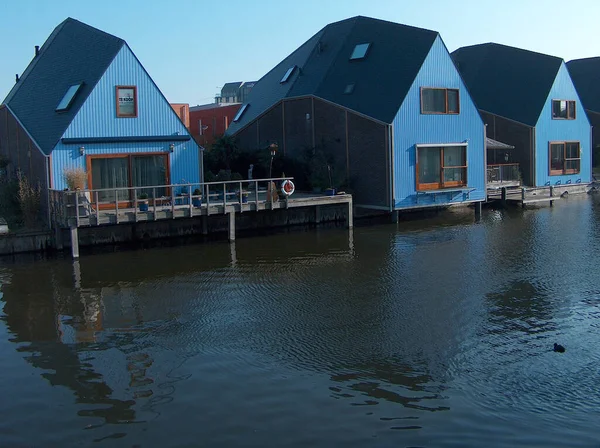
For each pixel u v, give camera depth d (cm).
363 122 2864
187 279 1834
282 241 2412
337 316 1473
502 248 2223
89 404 1045
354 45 3322
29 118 2559
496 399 1030
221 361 1212
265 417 984
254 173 3253
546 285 1712
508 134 3759
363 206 2894
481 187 3102
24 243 2162
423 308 1523
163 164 2472
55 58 2841
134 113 2405
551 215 3045
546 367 1152
